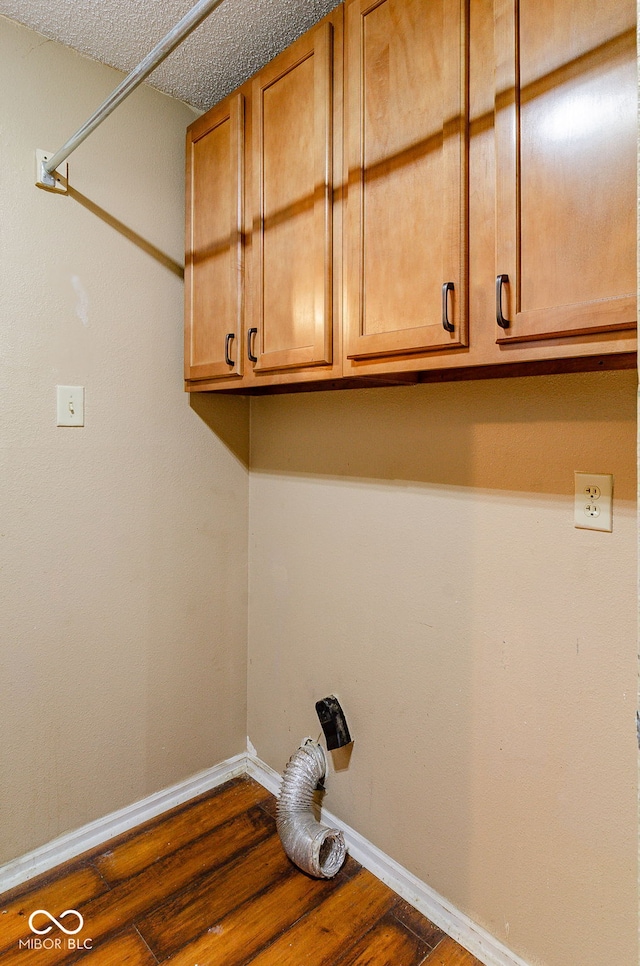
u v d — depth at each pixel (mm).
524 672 1184
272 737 1918
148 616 1738
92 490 1589
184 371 1694
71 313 1518
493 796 1251
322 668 1697
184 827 1694
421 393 1374
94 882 1468
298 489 1770
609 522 1038
